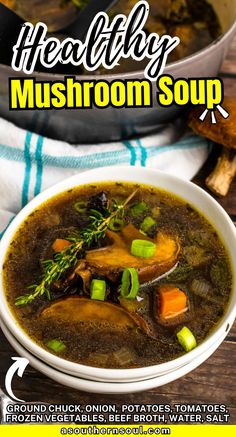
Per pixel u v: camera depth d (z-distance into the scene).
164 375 0.48
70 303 0.49
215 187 0.64
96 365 0.47
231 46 0.75
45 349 0.48
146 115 0.63
